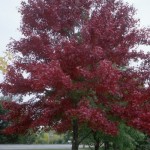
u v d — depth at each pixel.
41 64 9.30
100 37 9.80
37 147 44.94
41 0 10.52
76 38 10.48
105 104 9.77
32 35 10.43
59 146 49.34
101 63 9.05
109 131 9.38
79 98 9.80
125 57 10.26
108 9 10.25
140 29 10.44
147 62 10.55
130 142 17.47
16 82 9.96
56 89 9.37
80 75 9.59
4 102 10.54
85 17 10.54
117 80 9.38
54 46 10.31
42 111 10.07
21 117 10.49
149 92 10.03
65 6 10.47
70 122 10.14
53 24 10.52
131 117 9.75
